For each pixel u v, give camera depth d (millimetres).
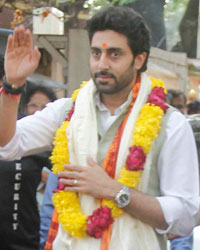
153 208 2111
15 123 2223
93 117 2244
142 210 2107
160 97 2291
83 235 2166
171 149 2180
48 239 2287
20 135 2279
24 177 2855
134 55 2203
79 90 2387
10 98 2182
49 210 3225
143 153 2150
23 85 2184
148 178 2186
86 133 2203
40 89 4438
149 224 2148
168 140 2186
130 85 2260
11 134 2229
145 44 2240
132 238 2135
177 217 2129
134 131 2184
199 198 2225
